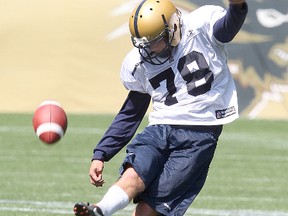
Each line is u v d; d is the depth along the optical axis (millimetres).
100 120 50812
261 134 46562
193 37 16594
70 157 37000
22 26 56000
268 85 53438
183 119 16547
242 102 53219
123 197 15711
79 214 15195
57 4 56531
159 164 16375
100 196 27297
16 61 55375
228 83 16844
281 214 24594
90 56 55125
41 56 55344
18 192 27781
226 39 16422
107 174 32688
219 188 29562
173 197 16391
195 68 16547
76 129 47000
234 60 53656
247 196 27859
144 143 16469
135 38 16438
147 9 16359
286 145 42406
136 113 17203
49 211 24172
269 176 32688
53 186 29203
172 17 16453
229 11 15961
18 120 50906
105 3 56344
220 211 24906
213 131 16625
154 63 16609
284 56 53906
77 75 54875
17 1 56625
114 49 55219
